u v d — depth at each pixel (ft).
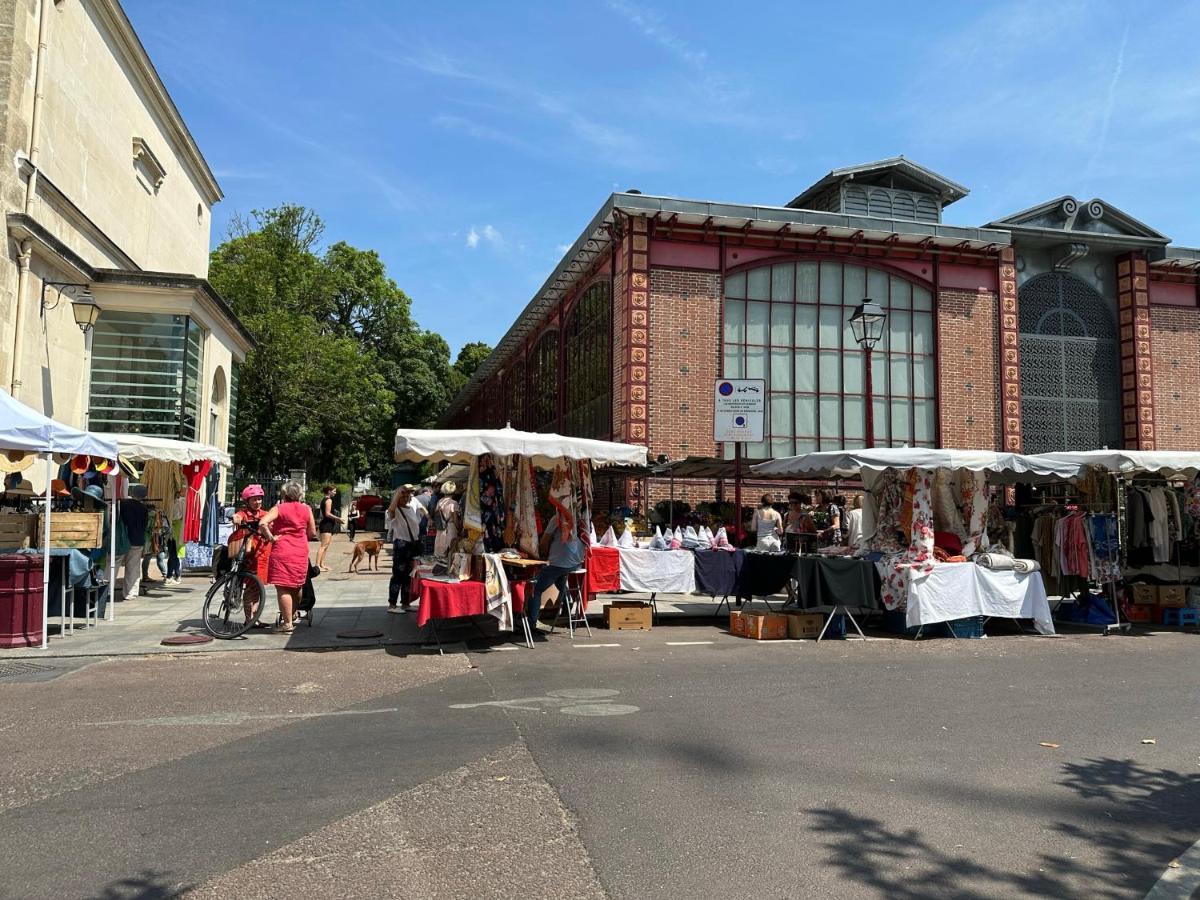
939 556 36.99
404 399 152.56
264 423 112.37
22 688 23.39
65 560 31.35
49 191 49.34
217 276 108.47
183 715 20.45
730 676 26.00
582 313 69.26
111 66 61.00
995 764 17.22
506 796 14.92
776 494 59.98
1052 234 65.10
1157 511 39.45
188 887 11.30
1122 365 67.97
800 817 14.16
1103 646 33.37
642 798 14.92
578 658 28.94
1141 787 15.97
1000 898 11.39
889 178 65.26
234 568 32.30
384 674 25.72
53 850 12.44
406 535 38.60
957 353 63.41
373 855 12.39
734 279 59.82
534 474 37.22
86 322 50.16
